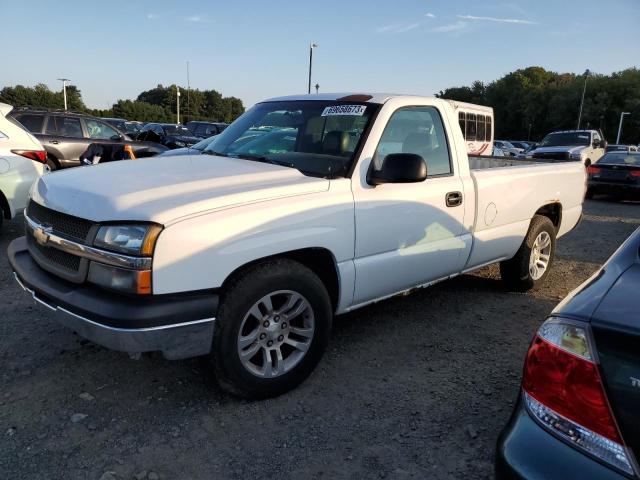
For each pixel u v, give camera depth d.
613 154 14.70
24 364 3.44
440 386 3.40
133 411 2.98
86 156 7.39
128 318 2.53
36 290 2.95
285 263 3.05
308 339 3.24
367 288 3.54
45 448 2.63
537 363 1.73
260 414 3.01
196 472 2.52
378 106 3.72
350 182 3.37
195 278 2.67
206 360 3.27
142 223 2.58
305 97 4.26
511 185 4.65
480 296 5.20
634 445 1.48
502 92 83.69
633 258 1.93
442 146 4.11
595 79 70.25
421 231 3.82
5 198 6.23
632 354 1.50
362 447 2.76
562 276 6.14
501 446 1.72
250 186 3.04
